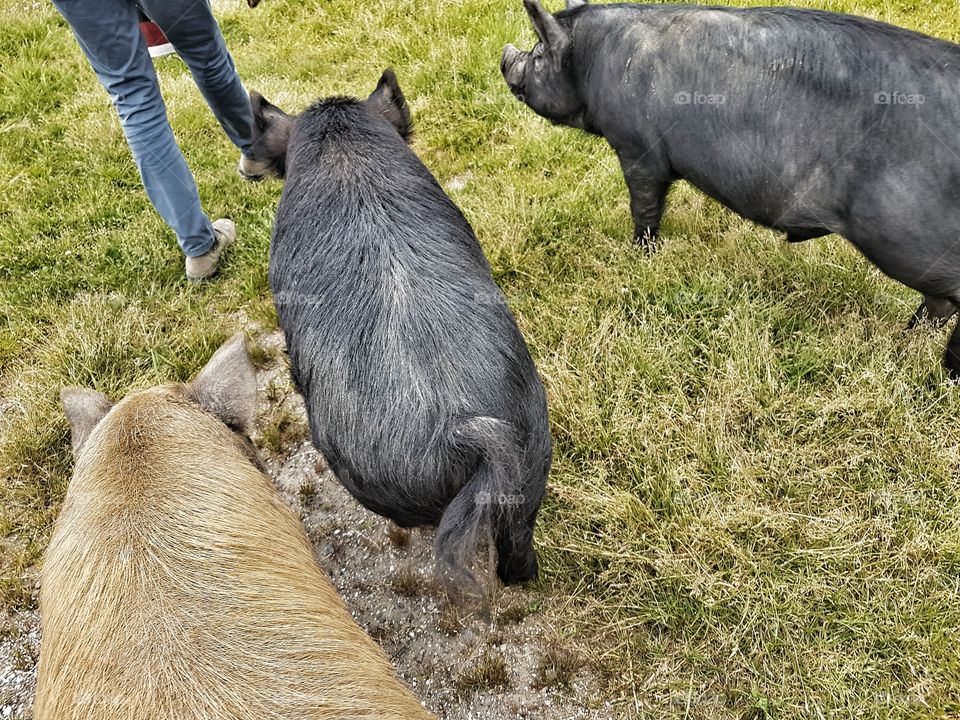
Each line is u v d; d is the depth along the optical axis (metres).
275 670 1.66
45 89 6.57
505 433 2.03
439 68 5.79
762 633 2.61
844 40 2.83
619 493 3.00
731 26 3.10
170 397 2.37
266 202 5.00
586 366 3.46
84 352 4.01
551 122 4.31
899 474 2.93
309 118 2.84
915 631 2.55
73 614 1.78
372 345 2.19
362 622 2.92
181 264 4.61
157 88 4.02
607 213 4.30
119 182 5.43
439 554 1.95
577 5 3.84
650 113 3.43
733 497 2.97
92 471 2.09
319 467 3.46
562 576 2.88
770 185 3.12
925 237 2.77
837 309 3.55
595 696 2.58
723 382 3.29
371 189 2.51
